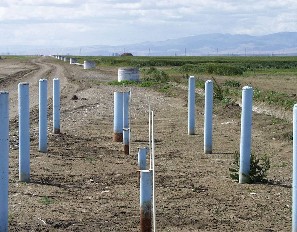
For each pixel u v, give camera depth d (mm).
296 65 99500
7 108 8234
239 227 9062
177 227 9000
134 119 23844
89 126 21531
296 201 8547
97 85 45656
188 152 16062
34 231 8688
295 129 8508
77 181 12203
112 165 14031
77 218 9430
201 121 23125
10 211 9703
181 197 10898
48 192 11125
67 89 40812
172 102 30891
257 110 24859
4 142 8234
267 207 10258
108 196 10930
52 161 14336
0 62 110625
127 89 40750
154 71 59844
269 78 55188
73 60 101625
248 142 12039
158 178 12523
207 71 64625
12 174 12641
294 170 8539
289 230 8930
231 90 32969
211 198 10844
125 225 9062
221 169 13609
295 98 26016
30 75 61344
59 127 19156
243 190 11484
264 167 12852
